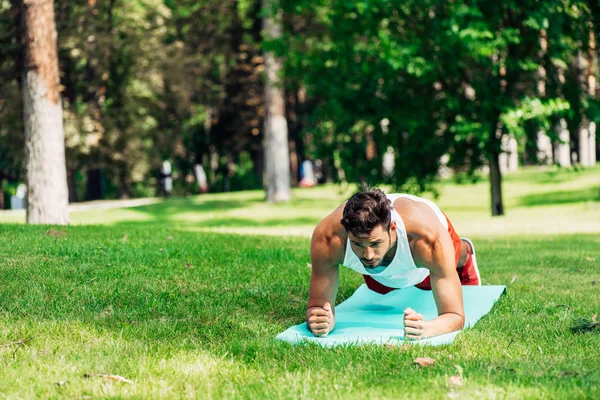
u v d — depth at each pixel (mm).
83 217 22281
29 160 13625
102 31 28438
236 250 8617
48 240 8359
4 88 25828
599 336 4844
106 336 4895
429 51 17453
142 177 33969
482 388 3619
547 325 5234
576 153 36469
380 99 18594
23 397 3752
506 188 26094
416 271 5180
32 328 4996
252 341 4781
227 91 37062
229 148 40250
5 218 22016
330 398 3609
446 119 18250
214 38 31359
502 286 6582
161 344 4738
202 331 5137
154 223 20656
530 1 16391
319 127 20438
